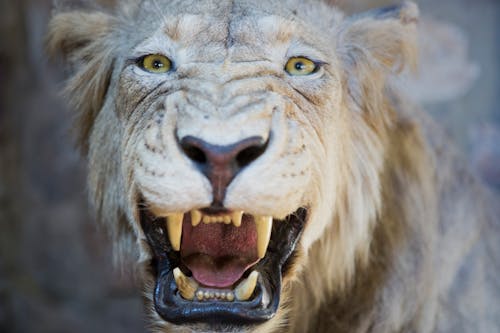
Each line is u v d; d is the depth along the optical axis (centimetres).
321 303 643
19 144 1128
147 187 491
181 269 551
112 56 625
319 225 571
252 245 562
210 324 517
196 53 527
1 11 1118
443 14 1160
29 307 1118
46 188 1122
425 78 1142
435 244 654
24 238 1130
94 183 642
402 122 664
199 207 473
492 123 1152
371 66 637
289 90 534
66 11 669
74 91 667
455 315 652
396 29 655
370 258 639
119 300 1108
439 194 674
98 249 1102
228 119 471
